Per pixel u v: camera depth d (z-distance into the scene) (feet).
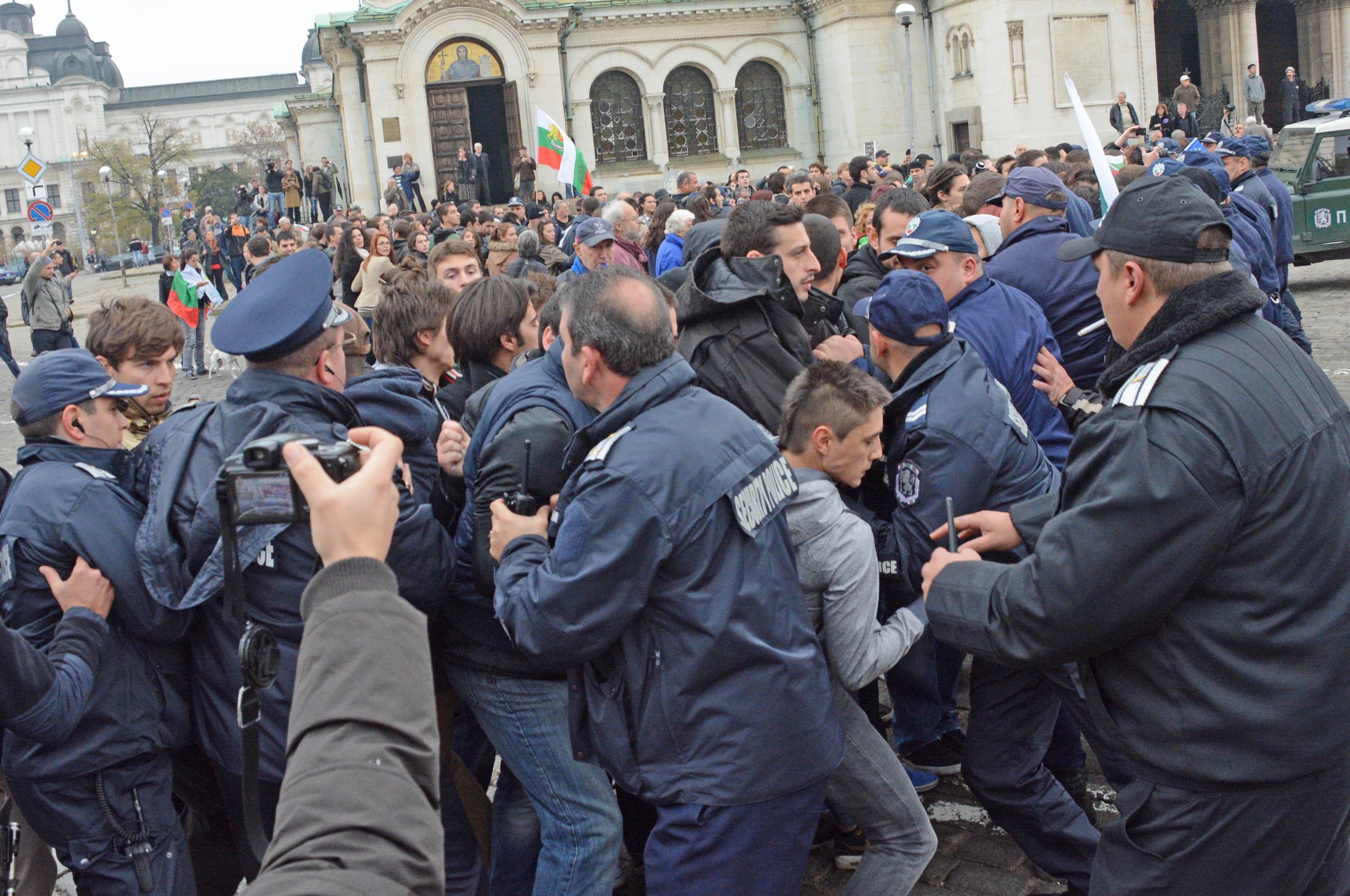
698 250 20.12
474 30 113.39
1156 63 134.41
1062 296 16.61
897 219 18.58
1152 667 8.46
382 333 14.52
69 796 10.42
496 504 10.66
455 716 13.91
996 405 12.41
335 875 4.31
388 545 5.11
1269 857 8.27
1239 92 127.13
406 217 67.51
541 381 11.48
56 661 10.00
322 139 131.23
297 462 5.04
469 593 11.62
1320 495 8.16
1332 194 55.83
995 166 48.98
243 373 10.68
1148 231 8.77
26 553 10.61
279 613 10.18
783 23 122.83
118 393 11.25
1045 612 8.54
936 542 12.07
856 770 11.32
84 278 172.35
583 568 9.45
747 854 9.61
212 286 59.57
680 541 9.45
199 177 339.98
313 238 58.08
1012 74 107.55
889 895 11.46
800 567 11.06
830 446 11.23
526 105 115.24
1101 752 11.66
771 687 9.64
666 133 122.83
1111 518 8.26
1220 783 8.20
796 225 14.03
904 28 117.91
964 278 14.82
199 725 10.86
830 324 16.71
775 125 125.39
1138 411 8.40
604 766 10.19
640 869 14.02
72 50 427.74
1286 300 33.35
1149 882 8.60
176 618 10.46
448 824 11.76
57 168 388.37
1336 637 8.09
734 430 9.91
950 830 14.97
